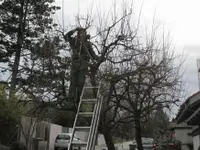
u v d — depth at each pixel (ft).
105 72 32.30
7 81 96.84
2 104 63.46
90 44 33.96
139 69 32.78
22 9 100.48
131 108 38.14
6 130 65.46
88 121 31.60
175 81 39.34
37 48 35.50
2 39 104.47
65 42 34.12
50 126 99.50
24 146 68.33
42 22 45.16
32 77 35.73
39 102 34.24
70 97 33.68
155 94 37.99
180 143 95.66
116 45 33.91
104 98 32.91
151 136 83.51
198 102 43.80
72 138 26.96
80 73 33.71
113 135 46.78
